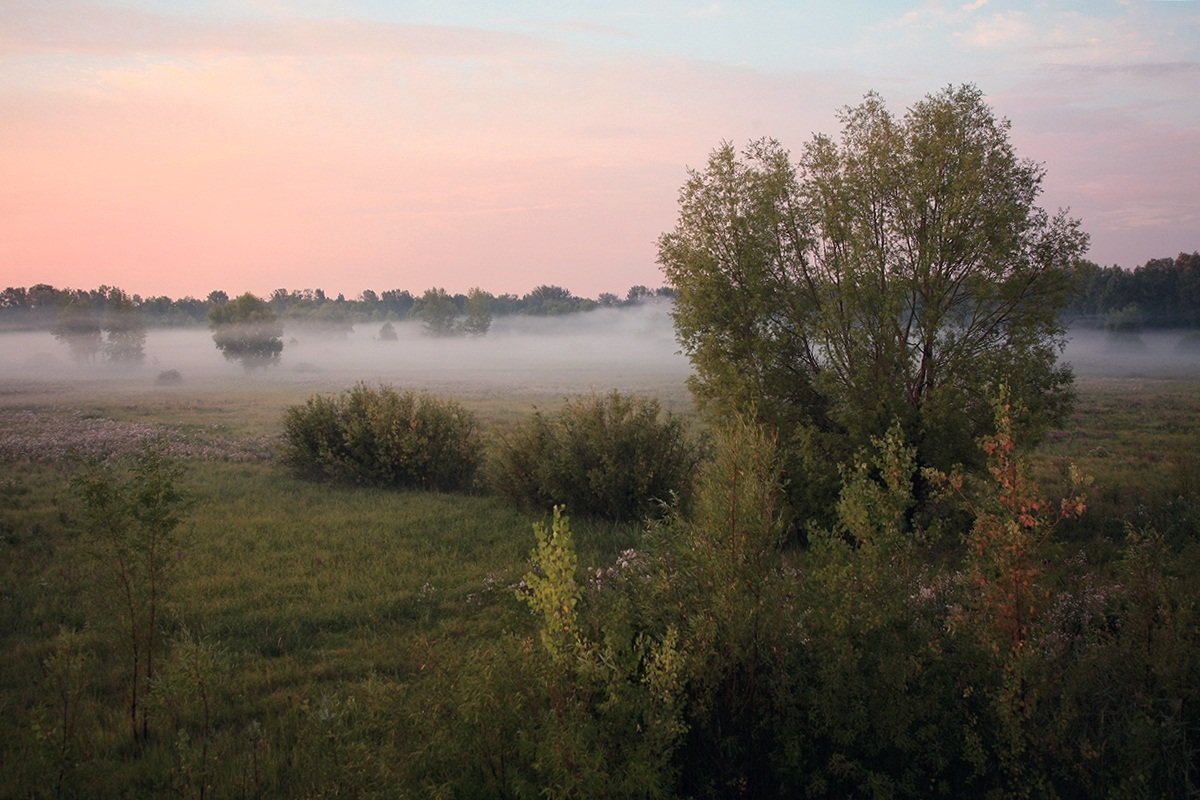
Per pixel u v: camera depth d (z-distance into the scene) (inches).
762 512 240.1
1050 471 823.7
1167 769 204.5
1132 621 233.0
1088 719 219.0
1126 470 835.4
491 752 202.2
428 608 418.0
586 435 700.0
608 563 499.8
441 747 202.4
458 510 704.4
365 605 427.5
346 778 201.9
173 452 1087.0
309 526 634.8
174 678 265.6
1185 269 5246.1
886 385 548.7
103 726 288.7
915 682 222.2
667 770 201.0
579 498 687.7
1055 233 569.6
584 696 205.9
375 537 594.6
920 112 588.1
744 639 222.5
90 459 316.2
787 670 228.8
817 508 529.0
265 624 402.9
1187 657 214.5
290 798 223.1
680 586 250.1
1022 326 569.9
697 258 604.1
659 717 197.2
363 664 342.3
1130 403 1733.5
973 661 224.1
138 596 294.8
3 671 335.0
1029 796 207.9
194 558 527.8
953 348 573.6
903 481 259.3
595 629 232.8
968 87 579.2
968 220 561.0
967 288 570.3
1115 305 5408.5
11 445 1132.5
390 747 205.3
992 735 220.7
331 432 902.4
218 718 295.0
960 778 223.5
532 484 714.8
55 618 407.8
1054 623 267.7
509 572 467.5
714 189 603.8
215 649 345.7
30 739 268.8
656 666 203.5
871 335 567.8
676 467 666.2
